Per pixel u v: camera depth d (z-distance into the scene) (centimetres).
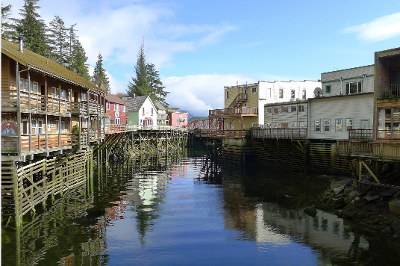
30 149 1593
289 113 3331
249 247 1285
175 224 1583
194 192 2344
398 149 1521
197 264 1140
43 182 1786
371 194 1609
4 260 1123
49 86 2217
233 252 1240
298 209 1805
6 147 1503
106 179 2827
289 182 2605
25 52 2259
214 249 1270
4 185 1475
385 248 1210
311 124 2970
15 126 1476
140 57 8619
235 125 4916
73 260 1149
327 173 2727
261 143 3647
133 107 6181
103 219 1638
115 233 1439
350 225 1470
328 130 2806
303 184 2480
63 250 1227
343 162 2538
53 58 5019
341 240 1310
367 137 2266
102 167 3591
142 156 4803
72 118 2609
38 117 2016
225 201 2058
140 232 1459
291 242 1327
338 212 1652
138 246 1295
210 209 1867
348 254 1184
